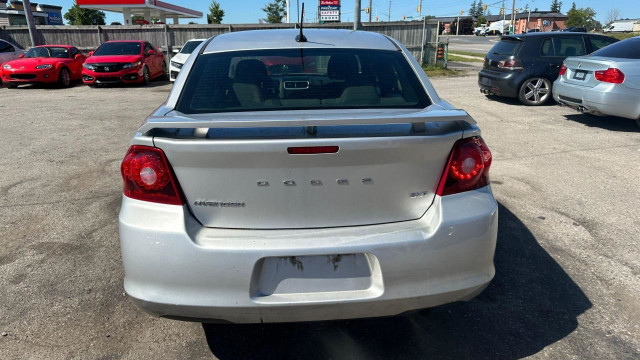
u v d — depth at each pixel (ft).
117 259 11.29
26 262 11.14
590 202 14.73
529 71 32.04
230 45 9.66
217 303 6.61
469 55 90.27
